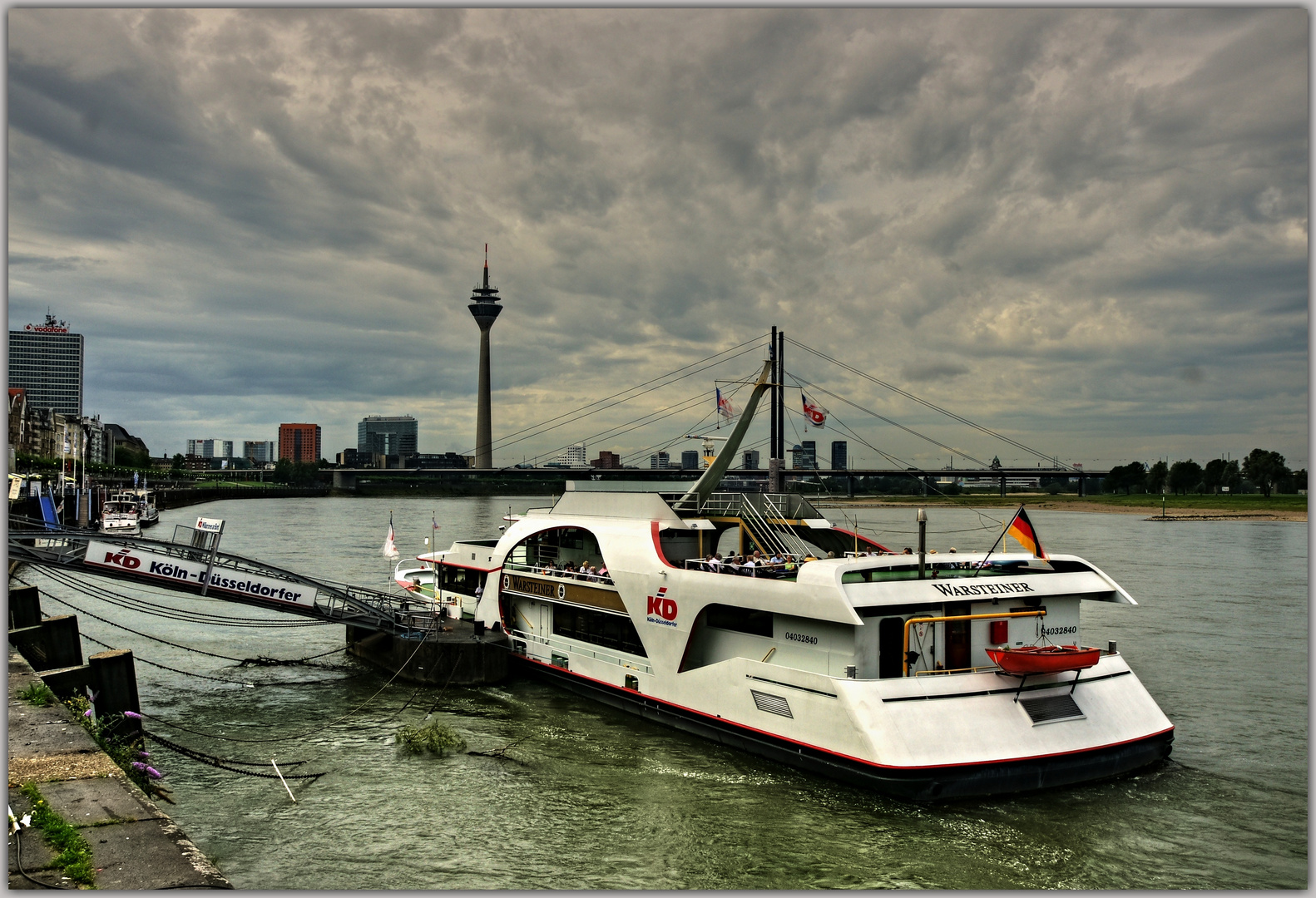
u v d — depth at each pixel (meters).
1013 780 18.59
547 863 16.50
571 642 29.22
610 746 23.19
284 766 22.05
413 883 15.70
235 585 31.12
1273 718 26.48
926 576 21.08
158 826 12.31
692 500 27.91
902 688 18.86
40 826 12.04
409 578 46.19
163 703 28.05
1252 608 48.88
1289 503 186.50
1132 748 19.77
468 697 28.69
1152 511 176.75
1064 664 18.58
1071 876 15.87
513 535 32.94
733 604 22.14
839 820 18.05
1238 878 15.80
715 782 20.31
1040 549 22.25
